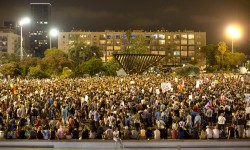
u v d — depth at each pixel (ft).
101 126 66.80
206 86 144.25
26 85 135.44
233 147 63.00
